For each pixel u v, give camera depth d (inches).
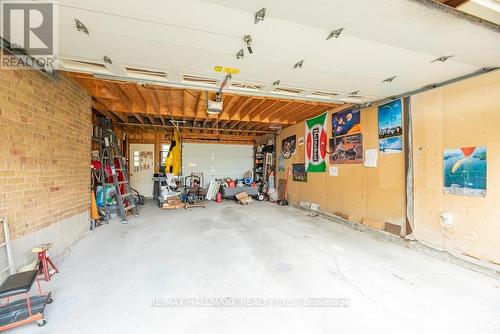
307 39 78.4
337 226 176.7
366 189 165.6
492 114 98.8
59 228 119.3
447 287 88.3
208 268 102.8
